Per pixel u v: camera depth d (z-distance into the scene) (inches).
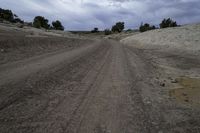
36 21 4832.7
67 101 282.8
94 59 696.4
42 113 239.9
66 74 439.2
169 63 810.8
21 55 668.7
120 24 6195.9
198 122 246.8
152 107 284.0
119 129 213.9
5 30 2048.5
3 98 275.7
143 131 212.8
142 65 656.4
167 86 417.1
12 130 199.3
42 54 733.3
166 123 236.7
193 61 921.5
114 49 1204.5
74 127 211.9
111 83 395.2
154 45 1752.0
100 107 269.3
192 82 474.6
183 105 305.0
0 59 565.0
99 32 7199.8
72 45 1253.7
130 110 265.9
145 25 4736.7
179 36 1883.6
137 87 380.5
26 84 342.3
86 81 396.2
